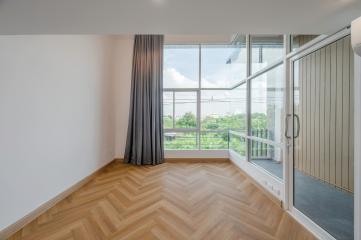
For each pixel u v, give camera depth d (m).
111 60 5.40
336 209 2.37
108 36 5.16
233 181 4.08
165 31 2.00
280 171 3.20
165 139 6.06
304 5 1.48
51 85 2.97
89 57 4.16
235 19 1.72
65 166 3.32
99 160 4.70
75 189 3.60
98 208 2.89
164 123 6.07
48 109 2.91
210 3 1.45
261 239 2.19
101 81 4.77
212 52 6.11
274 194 3.15
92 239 2.17
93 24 1.82
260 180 3.68
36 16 1.64
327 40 2.19
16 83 2.35
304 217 2.45
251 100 4.55
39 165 2.72
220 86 6.15
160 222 2.52
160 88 5.72
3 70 2.19
